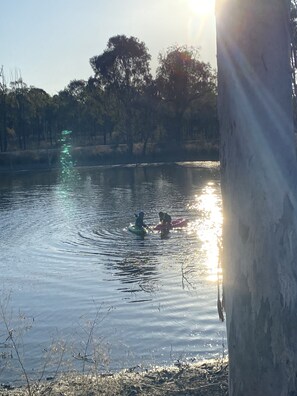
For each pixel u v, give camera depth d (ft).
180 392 20.25
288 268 11.16
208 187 135.33
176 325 37.60
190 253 63.46
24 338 34.91
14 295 47.85
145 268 56.85
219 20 11.69
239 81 11.35
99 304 43.98
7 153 229.66
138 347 33.06
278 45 11.29
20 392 22.18
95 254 65.62
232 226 11.63
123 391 20.84
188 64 236.84
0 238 78.79
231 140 11.57
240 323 11.53
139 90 242.37
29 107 268.00
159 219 89.45
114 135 299.38
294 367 11.18
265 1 11.18
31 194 135.13
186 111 248.93
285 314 11.14
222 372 22.29
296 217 11.30
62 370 26.35
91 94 271.08
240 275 11.48
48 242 74.54
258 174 11.17
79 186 150.41
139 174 179.73
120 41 239.50
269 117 11.25
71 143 274.77
